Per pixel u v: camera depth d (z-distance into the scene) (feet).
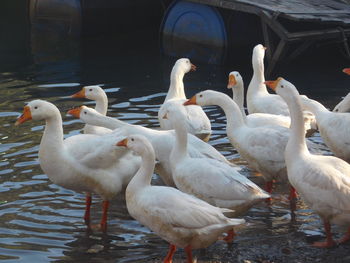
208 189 29.78
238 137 35.47
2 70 61.62
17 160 38.86
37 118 31.68
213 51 67.00
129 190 28.14
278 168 34.55
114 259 28.17
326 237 30.25
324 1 73.67
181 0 70.69
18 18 84.33
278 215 32.96
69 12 76.33
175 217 26.48
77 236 30.45
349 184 28.71
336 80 59.67
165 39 70.38
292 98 30.37
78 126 44.70
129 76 60.23
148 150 27.91
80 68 62.90
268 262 27.86
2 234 30.22
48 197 34.73
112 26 79.30
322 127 37.55
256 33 68.28
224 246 29.48
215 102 35.94
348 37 70.54
